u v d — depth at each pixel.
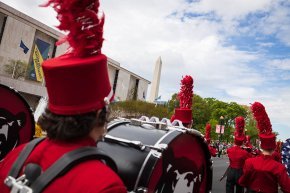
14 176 1.23
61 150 1.20
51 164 1.17
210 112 64.81
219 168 21.72
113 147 2.59
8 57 45.41
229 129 61.44
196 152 2.78
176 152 2.55
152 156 2.35
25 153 1.29
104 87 1.24
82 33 1.19
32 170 1.17
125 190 1.14
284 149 10.68
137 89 78.88
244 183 4.84
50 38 51.00
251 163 4.73
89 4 1.22
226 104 73.62
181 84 4.72
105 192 1.07
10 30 45.50
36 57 47.25
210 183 2.92
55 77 1.17
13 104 2.95
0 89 2.83
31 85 43.78
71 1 1.19
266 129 4.77
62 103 1.20
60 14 1.22
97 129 1.28
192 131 2.64
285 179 4.46
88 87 1.18
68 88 1.17
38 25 48.59
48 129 1.23
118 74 71.19
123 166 2.40
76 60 1.19
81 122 1.19
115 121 3.01
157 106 46.81
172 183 2.53
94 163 1.16
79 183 1.09
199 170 2.83
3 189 1.25
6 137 2.91
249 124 48.34
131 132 2.71
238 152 7.43
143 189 2.25
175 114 4.52
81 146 1.21
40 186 1.11
